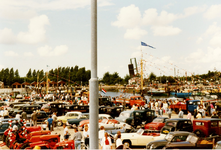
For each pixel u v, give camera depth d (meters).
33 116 21.23
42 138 13.04
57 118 23.83
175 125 16.09
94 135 6.24
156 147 11.68
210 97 56.91
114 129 17.69
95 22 6.53
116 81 156.00
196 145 11.08
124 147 11.97
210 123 14.64
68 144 12.05
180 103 30.52
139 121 21.72
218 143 10.09
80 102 33.84
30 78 149.00
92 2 6.54
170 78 123.25
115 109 27.33
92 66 6.45
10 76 139.75
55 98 46.12
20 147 12.50
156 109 29.58
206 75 133.38
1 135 16.42
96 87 6.38
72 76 144.75
